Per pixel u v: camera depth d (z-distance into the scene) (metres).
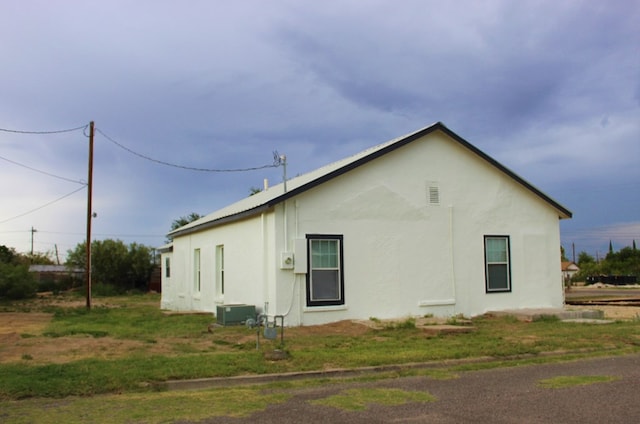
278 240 15.00
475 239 18.06
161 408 7.02
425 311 16.89
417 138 17.12
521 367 9.76
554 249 19.67
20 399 7.50
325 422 6.36
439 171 17.62
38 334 13.68
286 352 10.40
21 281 34.38
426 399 7.43
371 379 8.90
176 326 15.64
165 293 27.47
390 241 16.55
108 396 7.74
